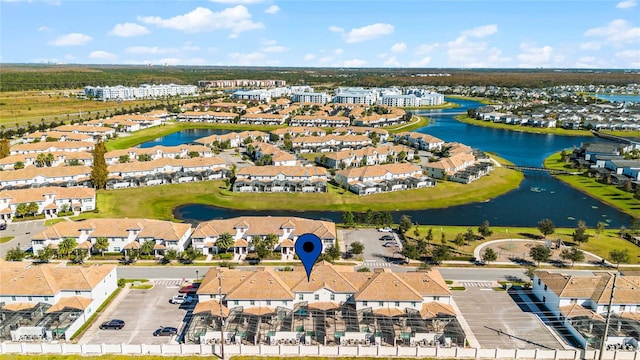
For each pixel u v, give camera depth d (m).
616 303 91.25
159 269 115.62
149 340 85.88
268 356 81.31
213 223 130.25
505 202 182.50
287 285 95.56
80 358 79.62
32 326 86.00
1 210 149.88
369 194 183.00
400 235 139.88
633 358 79.88
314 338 86.38
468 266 118.19
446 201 180.50
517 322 92.75
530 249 127.19
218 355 81.50
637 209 173.62
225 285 95.12
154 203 173.12
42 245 122.31
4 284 93.62
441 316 89.44
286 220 131.00
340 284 95.00
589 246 132.62
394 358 80.94
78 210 158.75
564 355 80.00
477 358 80.88
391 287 93.06
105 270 101.81
